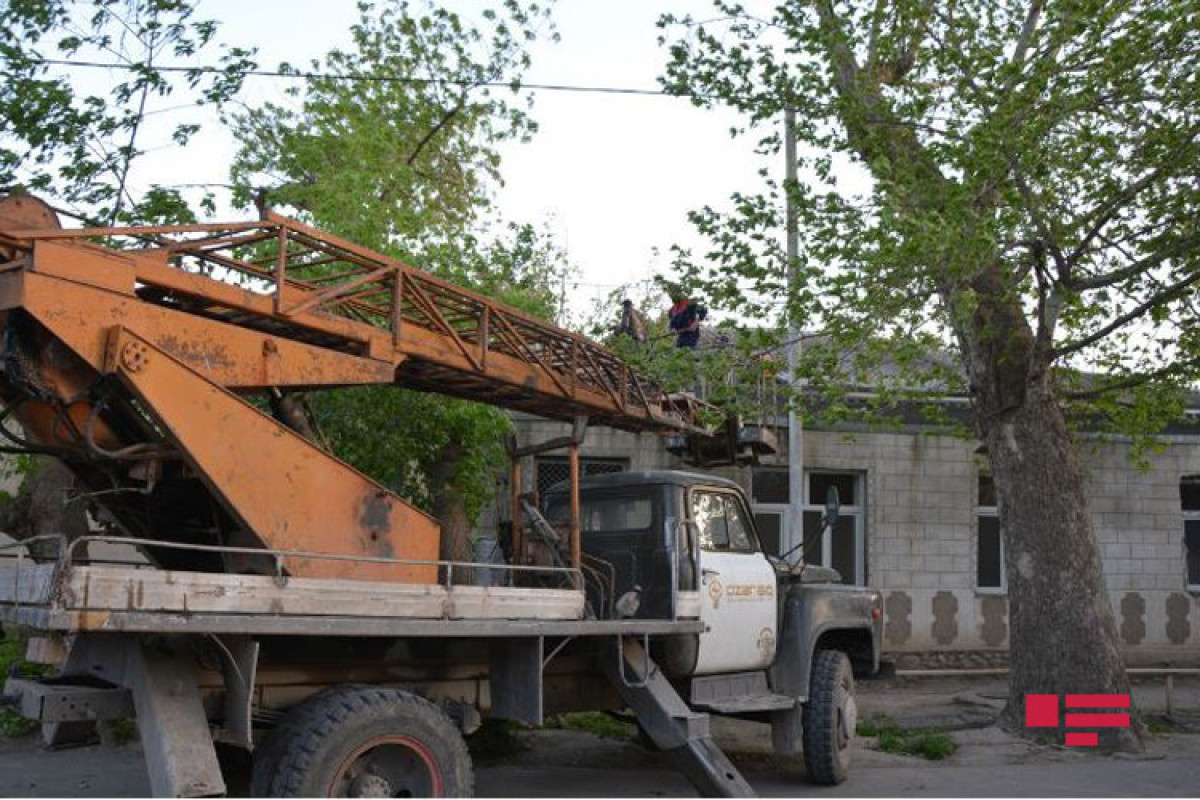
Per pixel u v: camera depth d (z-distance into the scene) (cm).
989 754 1025
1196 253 1021
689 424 957
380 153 1307
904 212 940
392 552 605
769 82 1098
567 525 808
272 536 553
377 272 647
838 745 877
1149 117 994
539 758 963
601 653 723
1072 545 1110
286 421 616
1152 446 1370
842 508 1608
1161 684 1555
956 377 1223
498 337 745
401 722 543
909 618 1571
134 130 1038
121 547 991
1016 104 938
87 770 827
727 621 808
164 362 523
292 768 507
